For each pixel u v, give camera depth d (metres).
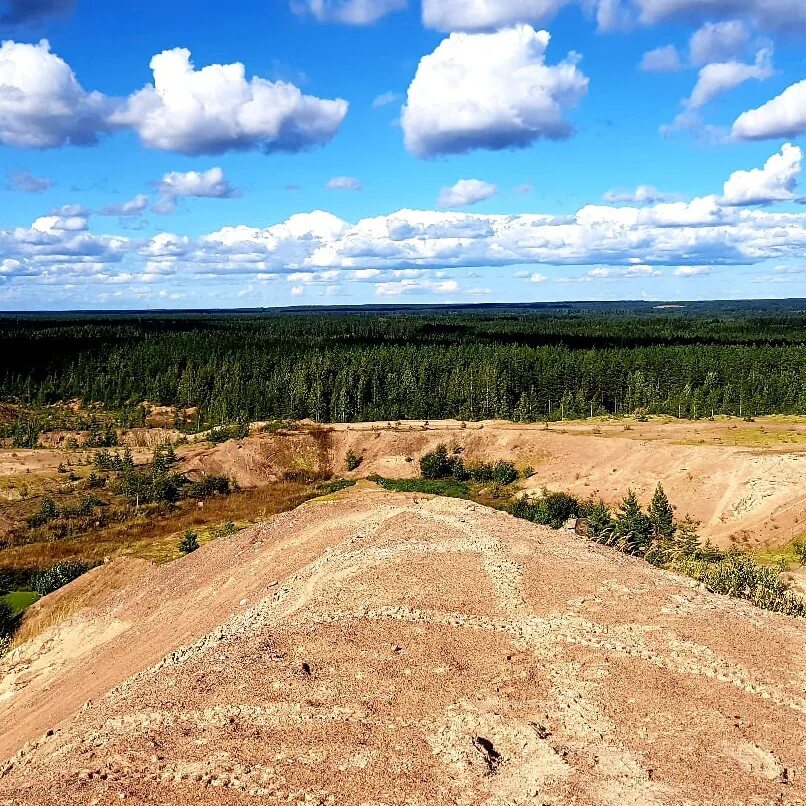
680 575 38.94
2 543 77.50
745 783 19.83
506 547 37.91
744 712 23.19
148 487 93.81
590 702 23.62
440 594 32.00
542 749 21.25
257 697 23.75
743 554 62.56
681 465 84.69
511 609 30.56
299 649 27.22
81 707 30.47
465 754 20.95
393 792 19.44
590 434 105.81
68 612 49.41
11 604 59.44
